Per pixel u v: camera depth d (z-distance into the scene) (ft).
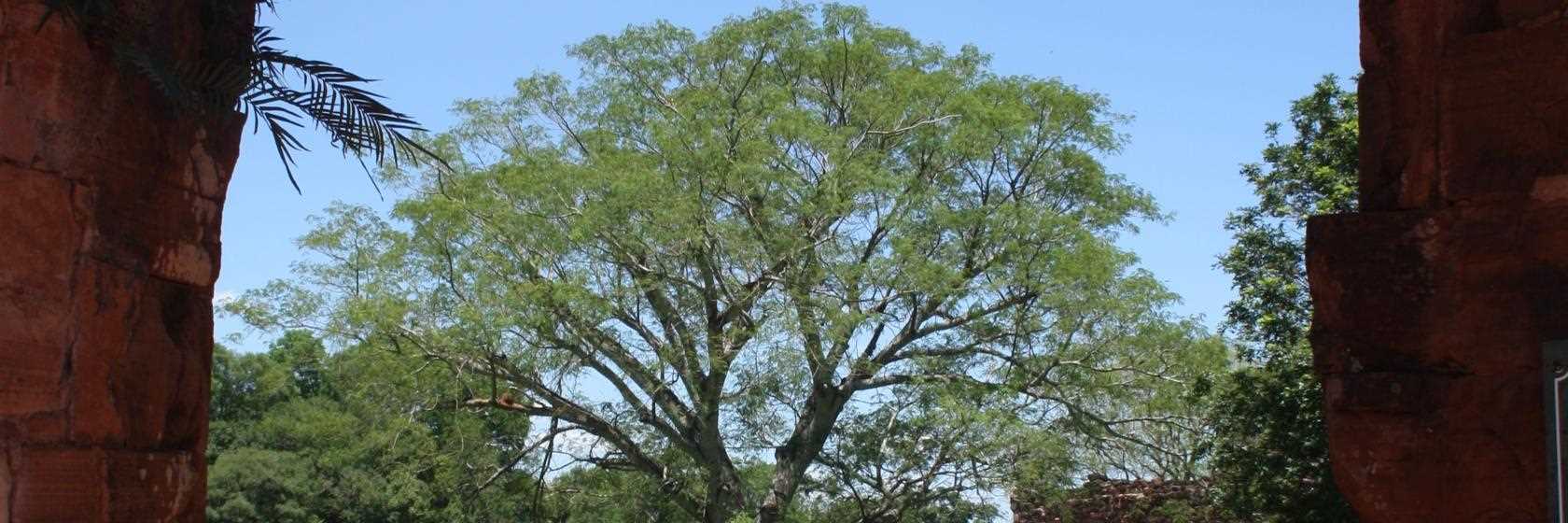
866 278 72.02
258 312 75.20
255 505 98.99
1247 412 56.03
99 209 13.00
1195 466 72.90
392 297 73.20
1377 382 13.42
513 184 73.31
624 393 77.36
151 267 13.76
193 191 14.44
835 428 79.61
